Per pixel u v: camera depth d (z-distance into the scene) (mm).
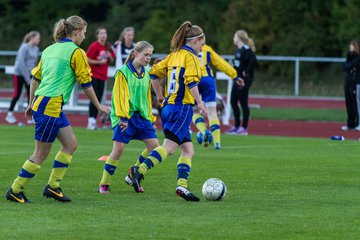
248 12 80750
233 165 23953
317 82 70500
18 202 16906
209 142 29453
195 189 19312
